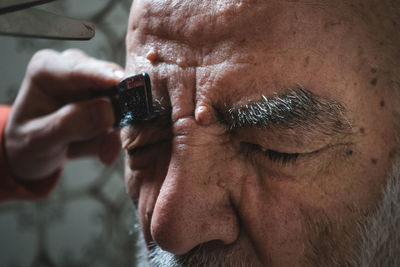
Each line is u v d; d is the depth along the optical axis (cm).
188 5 20
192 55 20
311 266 20
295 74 19
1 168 35
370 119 20
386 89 20
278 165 20
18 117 33
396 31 20
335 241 20
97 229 60
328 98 19
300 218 20
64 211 58
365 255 21
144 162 23
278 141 19
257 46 19
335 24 19
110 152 35
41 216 57
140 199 23
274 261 20
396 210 21
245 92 19
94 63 30
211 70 20
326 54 19
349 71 19
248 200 20
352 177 20
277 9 19
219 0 20
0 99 54
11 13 17
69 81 30
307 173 20
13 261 56
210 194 20
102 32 57
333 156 20
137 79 21
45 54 32
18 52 54
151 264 24
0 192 36
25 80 33
